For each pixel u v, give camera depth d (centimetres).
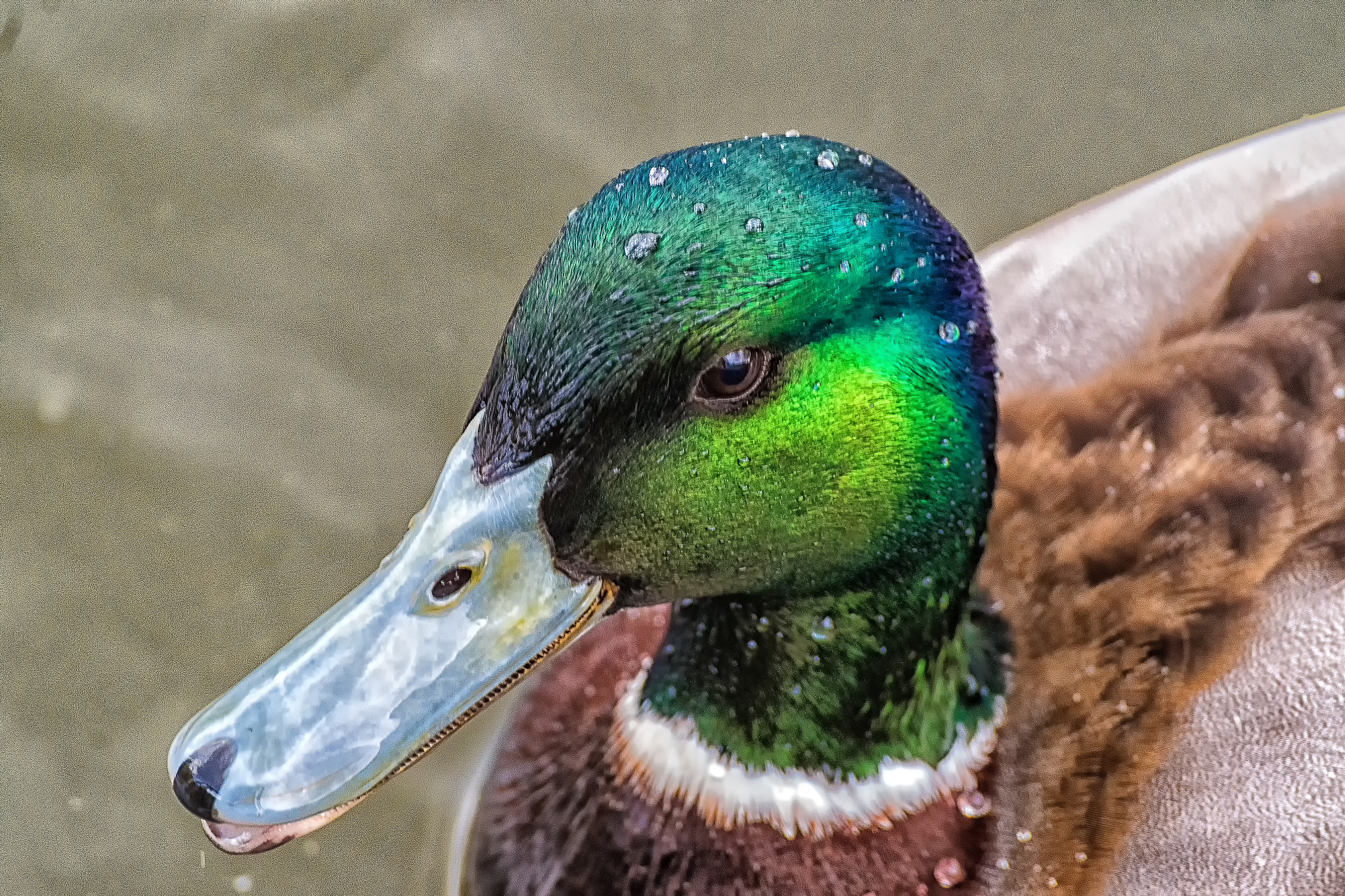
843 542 57
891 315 55
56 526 66
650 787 60
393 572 55
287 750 55
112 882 62
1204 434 62
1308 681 60
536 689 63
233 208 69
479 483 55
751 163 54
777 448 55
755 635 58
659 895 60
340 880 62
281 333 68
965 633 60
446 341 68
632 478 55
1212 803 60
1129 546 61
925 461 56
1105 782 60
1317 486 61
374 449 67
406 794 63
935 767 60
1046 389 64
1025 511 62
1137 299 65
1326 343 63
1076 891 60
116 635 65
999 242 67
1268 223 64
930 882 60
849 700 59
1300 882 59
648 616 63
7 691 64
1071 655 61
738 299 54
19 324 68
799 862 60
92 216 69
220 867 62
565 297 54
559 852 61
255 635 65
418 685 55
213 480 66
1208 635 60
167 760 64
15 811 63
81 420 67
